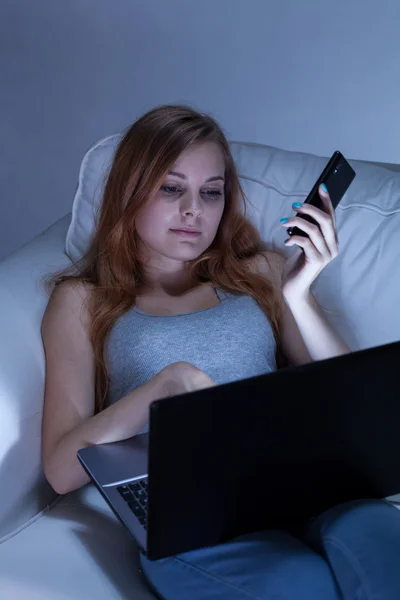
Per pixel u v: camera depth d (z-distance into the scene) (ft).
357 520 3.48
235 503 3.39
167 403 3.02
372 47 8.22
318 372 3.24
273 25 8.38
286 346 5.44
